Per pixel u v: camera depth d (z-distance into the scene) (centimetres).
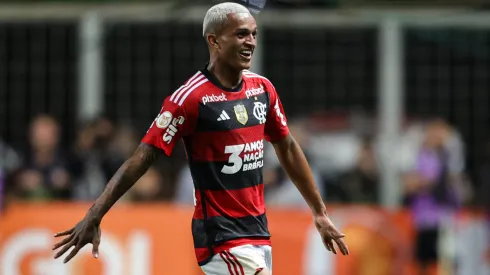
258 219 2139
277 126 2194
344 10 4338
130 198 4025
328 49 4406
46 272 3650
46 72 4362
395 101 4375
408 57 4459
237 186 2119
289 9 4312
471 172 4462
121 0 4325
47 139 3978
